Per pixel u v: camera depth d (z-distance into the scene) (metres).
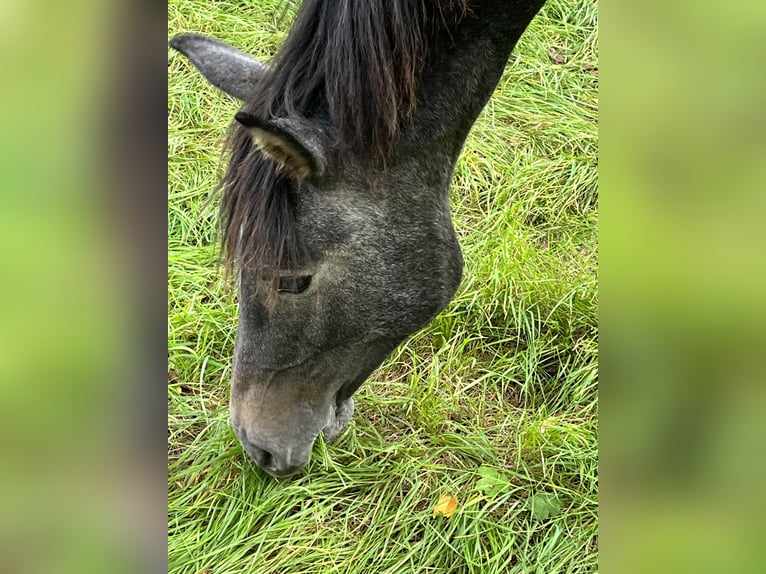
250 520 2.16
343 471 2.29
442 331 2.79
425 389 2.59
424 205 1.64
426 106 1.60
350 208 1.54
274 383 1.76
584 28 4.14
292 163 1.41
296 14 1.62
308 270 1.54
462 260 1.82
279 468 1.99
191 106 3.58
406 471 2.30
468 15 1.57
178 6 3.98
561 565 2.09
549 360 2.78
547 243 3.21
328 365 1.74
